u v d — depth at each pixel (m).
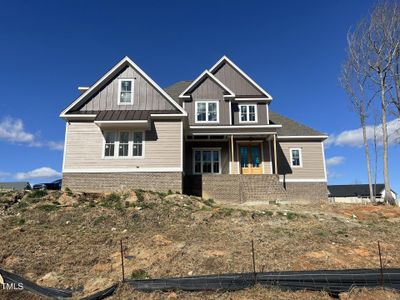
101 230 11.76
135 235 11.22
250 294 7.15
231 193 19.38
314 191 23.14
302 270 8.35
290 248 9.84
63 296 7.54
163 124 18.34
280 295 7.10
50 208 13.70
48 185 25.69
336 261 8.92
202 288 7.35
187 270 8.52
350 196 53.00
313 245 10.13
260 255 9.28
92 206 14.16
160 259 9.17
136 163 17.77
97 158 17.81
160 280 7.58
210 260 8.95
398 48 23.05
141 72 19.33
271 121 25.52
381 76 23.48
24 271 8.88
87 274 8.72
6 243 10.48
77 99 18.75
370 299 6.86
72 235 11.25
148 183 17.55
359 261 9.02
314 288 7.27
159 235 10.92
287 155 23.75
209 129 20.89
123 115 17.95
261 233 11.28
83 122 18.31
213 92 22.50
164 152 17.95
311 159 23.75
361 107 25.56
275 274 7.70
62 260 9.45
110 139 18.11
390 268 8.16
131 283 7.59
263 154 22.45
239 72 24.05
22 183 32.69
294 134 23.97
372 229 12.42
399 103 22.73
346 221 13.59
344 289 7.16
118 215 13.22
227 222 12.70
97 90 19.20
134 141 18.11
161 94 19.14
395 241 10.88
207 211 13.94
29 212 13.32
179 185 17.53
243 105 23.09
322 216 14.18
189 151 22.28
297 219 13.38
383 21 23.55
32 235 11.18
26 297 7.29
